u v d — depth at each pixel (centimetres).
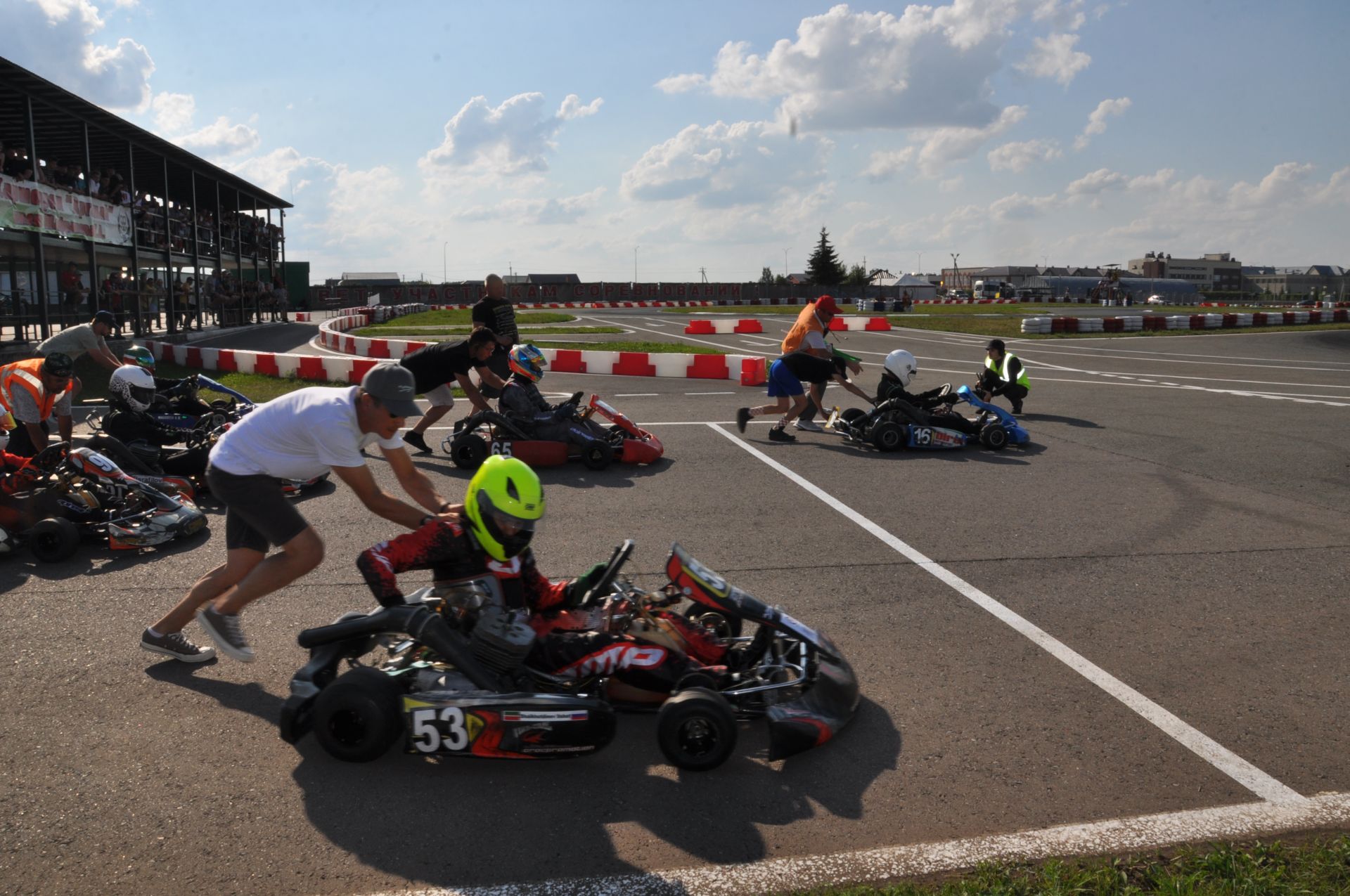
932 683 416
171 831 304
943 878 282
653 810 319
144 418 750
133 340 2002
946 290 9356
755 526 669
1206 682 419
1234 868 279
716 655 388
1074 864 286
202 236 2712
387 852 294
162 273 2572
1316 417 1192
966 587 541
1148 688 413
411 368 882
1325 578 558
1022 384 1191
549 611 392
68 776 336
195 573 559
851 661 438
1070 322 3078
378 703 335
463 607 360
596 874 283
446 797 326
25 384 648
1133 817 314
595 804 322
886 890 270
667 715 334
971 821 312
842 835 304
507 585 369
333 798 325
